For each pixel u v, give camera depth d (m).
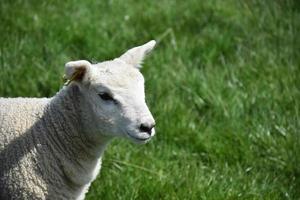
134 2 16.47
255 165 11.81
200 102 13.12
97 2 16.25
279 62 14.09
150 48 9.80
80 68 9.07
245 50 14.66
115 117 8.99
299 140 12.00
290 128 12.23
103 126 9.13
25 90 13.03
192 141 12.38
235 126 12.45
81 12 15.63
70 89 9.44
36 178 9.32
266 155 11.98
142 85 9.17
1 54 13.59
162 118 12.63
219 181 11.40
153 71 13.81
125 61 9.52
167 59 14.34
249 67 14.02
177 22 15.72
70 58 14.00
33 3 15.69
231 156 12.01
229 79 13.70
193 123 12.66
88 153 9.59
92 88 9.09
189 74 13.74
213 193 11.08
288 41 14.85
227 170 11.66
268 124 12.45
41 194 9.34
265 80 13.59
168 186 11.25
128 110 8.90
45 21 15.04
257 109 12.90
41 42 14.41
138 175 11.52
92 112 9.20
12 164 9.36
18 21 14.90
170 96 13.13
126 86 9.00
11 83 13.08
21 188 9.28
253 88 13.34
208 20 15.84
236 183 11.35
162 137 12.41
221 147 12.13
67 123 9.48
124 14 15.95
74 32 14.81
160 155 12.04
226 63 14.30
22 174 9.30
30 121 9.59
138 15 15.88
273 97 13.04
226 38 15.00
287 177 11.66
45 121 9.55
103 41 14.71
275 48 14.62
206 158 12.11
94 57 14.16
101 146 9.58
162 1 16.52
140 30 15.45
